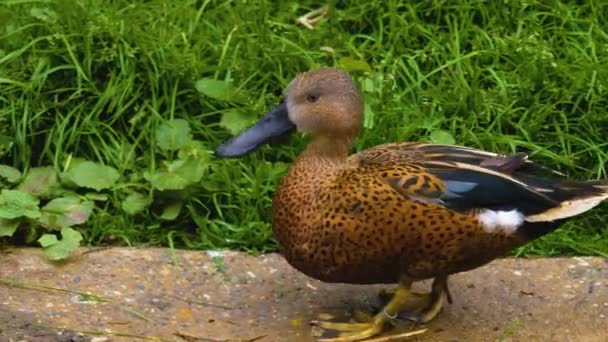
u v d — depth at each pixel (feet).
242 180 33.55
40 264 30.58
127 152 34.12
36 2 36.24
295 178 28.04
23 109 34.04
